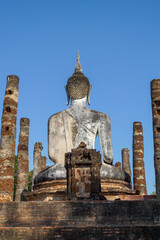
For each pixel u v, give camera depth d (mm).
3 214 15891
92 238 13664
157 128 21250
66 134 24094
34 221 15539
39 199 21109
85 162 18656
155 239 13414
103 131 24188
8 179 21484
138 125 28922
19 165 27266
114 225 14383
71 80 25469
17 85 23703
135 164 28109
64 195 20422
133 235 13555
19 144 27844
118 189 20469
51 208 15711
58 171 21828
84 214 15438
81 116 24609
